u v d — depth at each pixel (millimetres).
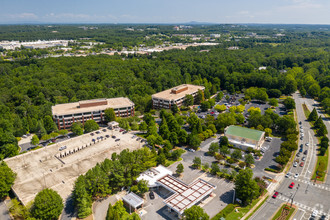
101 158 175625
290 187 151500
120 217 121500
